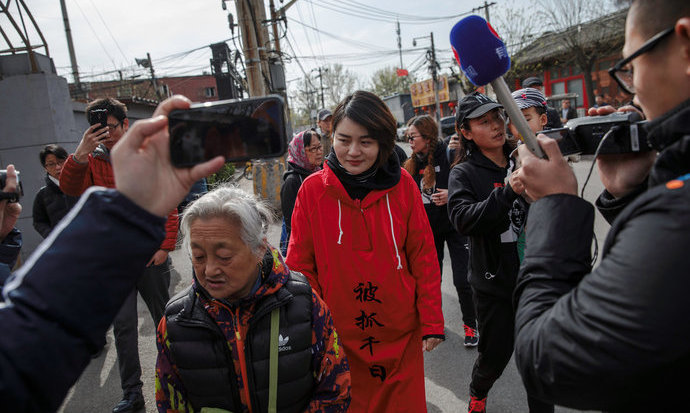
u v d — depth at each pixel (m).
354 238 2.11
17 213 1.73
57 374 0.66
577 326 0.72
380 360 2.14
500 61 1.30
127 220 0.71
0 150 6.74
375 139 2.00
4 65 6.79
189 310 1.48
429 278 2.19
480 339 2.42
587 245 0.90
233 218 1.36
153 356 3.93
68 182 3.12
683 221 0.66
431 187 3.60
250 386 1.47
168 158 0.77
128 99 15.15
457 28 1.31
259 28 10.94
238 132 0.81
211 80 40.78
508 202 2.07
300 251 2.20
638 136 1.04
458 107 2.43
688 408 0.68
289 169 3.30
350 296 2.12
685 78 0.75
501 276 2.26
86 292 0.67
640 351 0.65
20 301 0.66
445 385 3.10
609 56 19.42
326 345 1.61
